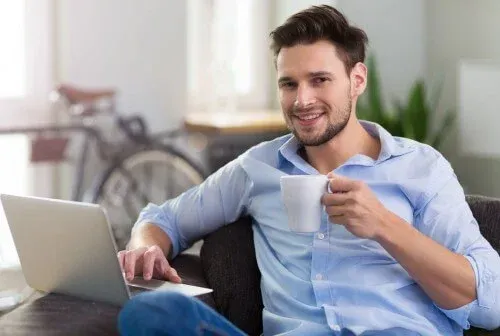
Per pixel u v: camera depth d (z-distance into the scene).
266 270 2.32
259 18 5.75
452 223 2.15
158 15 5.00
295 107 2.21
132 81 4.96
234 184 2.46
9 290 2.20
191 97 5.50
